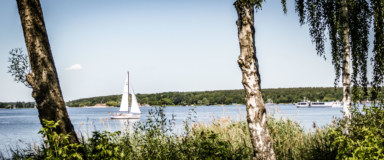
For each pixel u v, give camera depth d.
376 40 8.70
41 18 5.92
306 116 42.84
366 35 9.20
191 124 8.73
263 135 5.99
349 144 5.20
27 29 5.78
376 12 8.52
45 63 5.86
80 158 5.05
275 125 10.57
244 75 6.11
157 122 7.61
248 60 6.05
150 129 7.45
